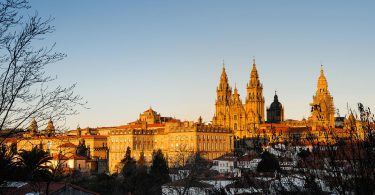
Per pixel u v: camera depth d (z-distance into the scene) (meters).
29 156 64.25
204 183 98.94
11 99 29.33
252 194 37.34
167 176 163.00
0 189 42.16
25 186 62.41
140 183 158.25
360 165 25.23
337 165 28.02
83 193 69.81
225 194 43.69
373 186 24.66
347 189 25.89
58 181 77.69
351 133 28.14
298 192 29.95
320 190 28.17
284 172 34.53
